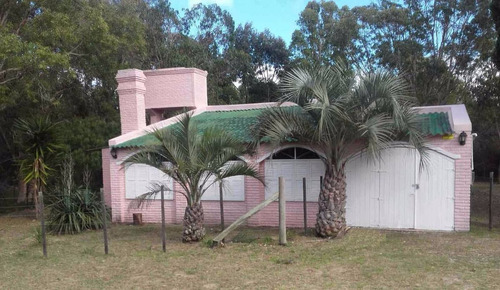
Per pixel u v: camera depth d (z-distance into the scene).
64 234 11.55
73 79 18.86
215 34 35.09
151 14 28.22
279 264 7.86
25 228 12.99
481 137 31.59
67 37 14.31
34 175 14.19
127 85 14.52
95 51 17.02
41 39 14.01
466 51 29.69
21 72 14.38
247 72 34.91
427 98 29.62
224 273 7.39
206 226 12.19
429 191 10.63
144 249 9.47
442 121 10.98
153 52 27.78
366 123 8.77
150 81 16.20
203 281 6.99
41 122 14.43
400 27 30.55
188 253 8.91
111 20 17.55
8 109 19.22
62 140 15.81
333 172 9.95
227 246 9.43
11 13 15.23
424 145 9.66
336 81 9.16
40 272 7.80
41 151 14.18
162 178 13.12
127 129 14.55
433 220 10.64
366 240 9.66
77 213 11.84
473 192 21.58
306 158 11.72
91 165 17.56
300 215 11.75
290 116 9.34
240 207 12.33
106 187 14.73
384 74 8.93
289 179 11.84
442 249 8.72
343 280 6.81
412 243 9.30
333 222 9.94
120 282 7.08
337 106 8.78
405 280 6.72
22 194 19.36
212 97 28.02
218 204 12.54
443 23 29.67
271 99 35.22
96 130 18.42
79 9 15.69
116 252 9.24
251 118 13.52
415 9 30.70
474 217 13.19
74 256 8.98
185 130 9.27
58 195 12.28
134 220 13.01
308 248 9.06
